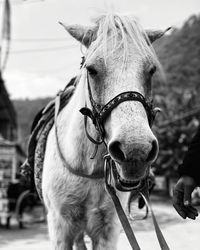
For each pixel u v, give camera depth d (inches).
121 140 97.7
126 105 103.1
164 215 636.7
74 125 133.5
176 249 320.8
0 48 351.9
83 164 130.8
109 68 108.5
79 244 163.6
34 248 358.6
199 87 1461.6
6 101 965.8
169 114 1128.2
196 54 1785.2
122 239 319.6
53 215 137.6
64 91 161.0
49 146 148.0
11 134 1389.0
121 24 113.9
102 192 130.0
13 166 668.7
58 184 134.7
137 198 165.9
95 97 112.9
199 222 504.1
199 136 105.2
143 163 97.7
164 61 1784.0
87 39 123.1
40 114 183.3
